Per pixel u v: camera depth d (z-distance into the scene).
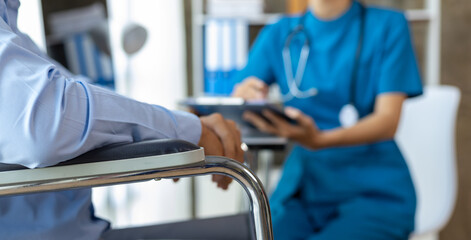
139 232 1.15
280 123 1.58
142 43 1.49
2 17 0.73
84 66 1.49
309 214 1.69
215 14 3.04
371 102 1.80
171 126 0.74
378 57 1.76
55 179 0.62
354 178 1.68
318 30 1.84
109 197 2.42
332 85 1.79
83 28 1.48
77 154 0.63
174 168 0.64
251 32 3.29
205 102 1.55
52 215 0.80
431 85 2.83
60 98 0.61
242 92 1.91
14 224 0.79
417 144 2.02
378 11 1.82
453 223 2.58
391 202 1.66
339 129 1.68
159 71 2.88
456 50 2.57
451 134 1.99
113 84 1.57
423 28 3.20
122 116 0.68
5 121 0.58
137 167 0.64
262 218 0.71
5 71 0.59
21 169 0.62
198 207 3.16
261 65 1.96
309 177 1.71
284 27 1.93
